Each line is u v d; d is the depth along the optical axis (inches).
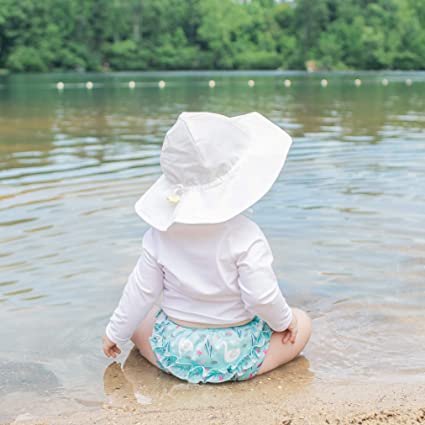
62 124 445.4
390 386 100.6
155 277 103.4
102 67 2142.0
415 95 743.1
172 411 94.7
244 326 103.9
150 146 327.6
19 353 113.7
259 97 716.7
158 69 2222.0
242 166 99.2
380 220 180.7
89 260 153.3
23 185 233.5
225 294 100.6
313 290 137.1
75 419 93.4
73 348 115.7
